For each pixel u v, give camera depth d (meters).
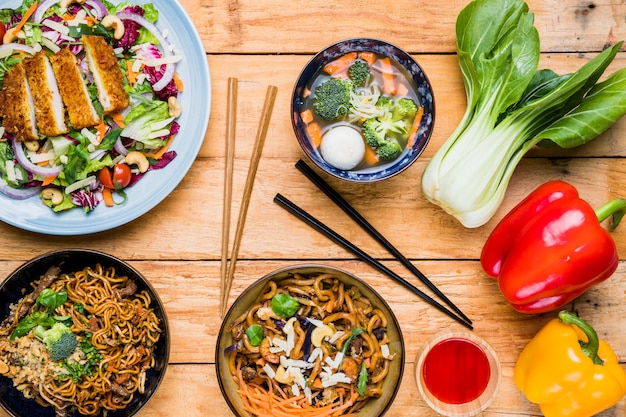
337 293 0.83
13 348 0.80
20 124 0.79
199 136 0.81
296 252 0.85
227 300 0.84
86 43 0.79
